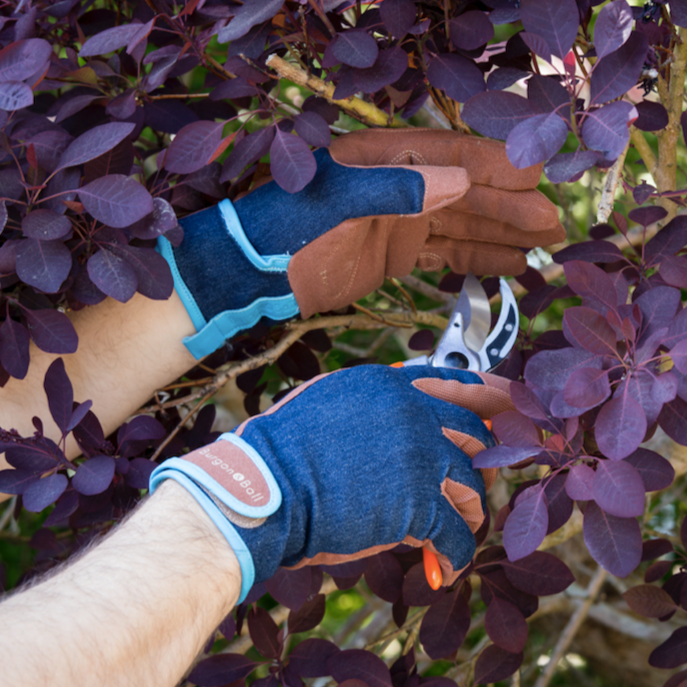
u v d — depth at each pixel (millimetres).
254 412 1670
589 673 3262
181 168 1125
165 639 732
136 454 1237
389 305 2418
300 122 1146
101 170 1069
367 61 1021
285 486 888
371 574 1446
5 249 991
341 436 962
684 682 1269
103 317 1241
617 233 1847
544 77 979
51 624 674
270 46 1187
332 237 1212
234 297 1229
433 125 2471
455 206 1293
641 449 995
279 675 1432
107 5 1707
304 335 1693
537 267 2285
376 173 1195
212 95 1201
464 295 1227
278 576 1347
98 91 1416
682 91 1280
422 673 2670
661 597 1364
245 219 1228
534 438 986
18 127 1237
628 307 1012
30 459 1097
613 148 868
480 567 1368
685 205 1201
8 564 2666
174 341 1258
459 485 1018
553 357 965
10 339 1058
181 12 1072
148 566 764
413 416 1006
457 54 1119
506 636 1337
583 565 2719
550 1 954
